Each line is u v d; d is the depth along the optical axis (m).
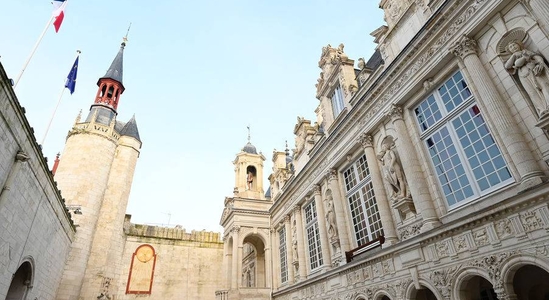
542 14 8.20
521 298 8.88
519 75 8.59
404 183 12.78
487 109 9.37
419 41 12.18
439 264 10.31
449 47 10.96
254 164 36.00
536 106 8.08
